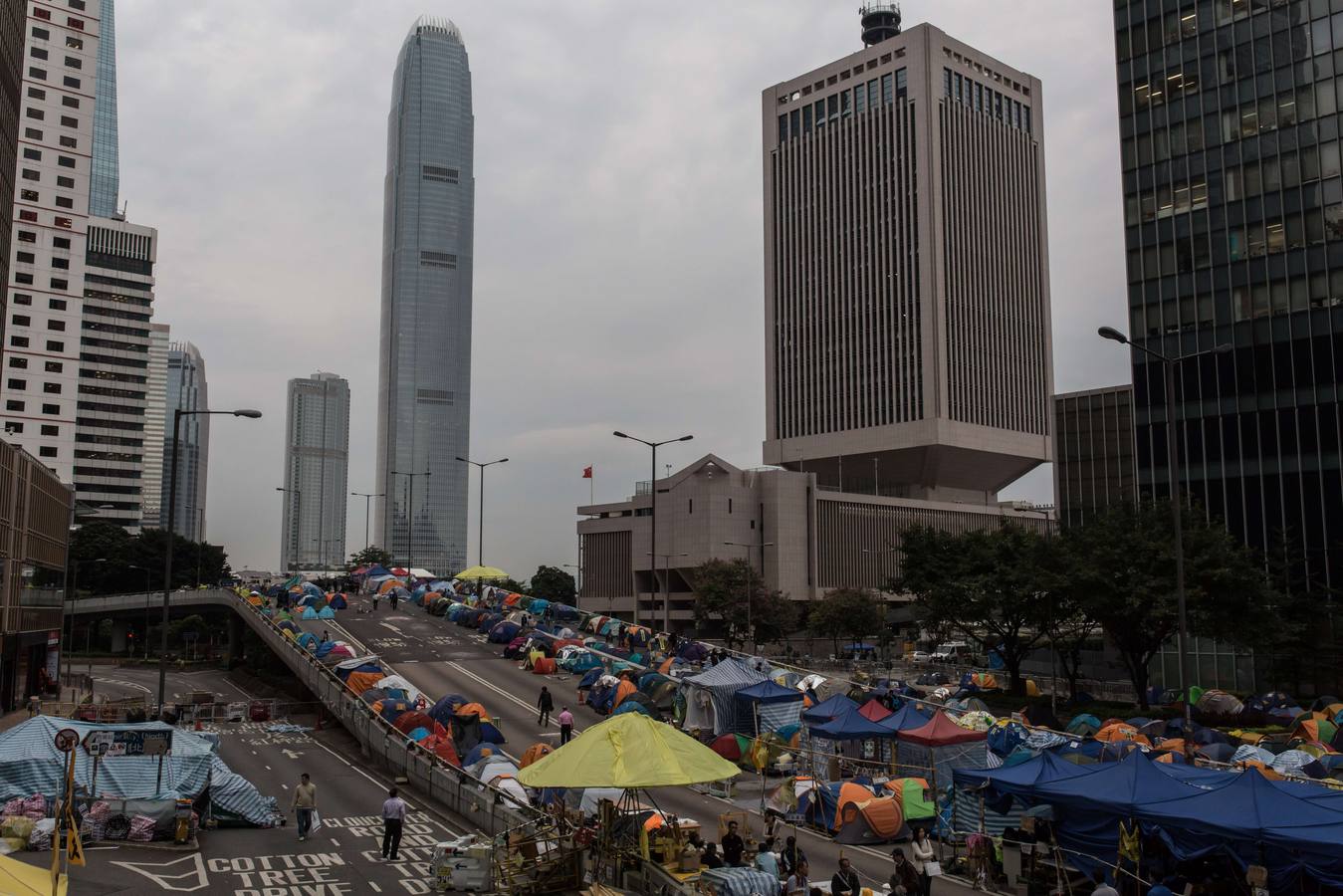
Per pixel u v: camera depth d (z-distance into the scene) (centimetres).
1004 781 2725
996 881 2677
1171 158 9394
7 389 15262
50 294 15750
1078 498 13812
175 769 3189
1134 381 9381
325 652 6291
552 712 5269
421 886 2564
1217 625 5938
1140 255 9500
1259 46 8919
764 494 16625
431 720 4534
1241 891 2286
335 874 2673
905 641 13100
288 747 4978
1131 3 9831
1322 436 8188
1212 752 3906
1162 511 6500
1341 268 8238
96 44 16625
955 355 19538
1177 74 9438
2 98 8488
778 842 2761
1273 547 8306
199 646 13612
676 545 16488
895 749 3769
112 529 17488
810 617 12938
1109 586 6000
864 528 17488
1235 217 8906
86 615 13875
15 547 6656
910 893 2258
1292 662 6681
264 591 10625
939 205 19612
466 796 3381
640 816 2677
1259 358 8619
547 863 2509
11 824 2872
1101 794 2522
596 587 17875
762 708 4503
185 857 2831
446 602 9156
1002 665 9838
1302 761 3747
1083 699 7175
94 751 3072
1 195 8581
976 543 7700
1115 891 2028
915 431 19262
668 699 5109
